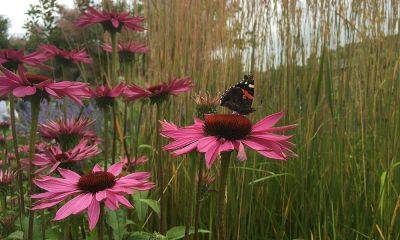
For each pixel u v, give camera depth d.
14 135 0.40
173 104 0.57
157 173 0.52
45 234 0.37
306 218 0.49
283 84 0.58
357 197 0.49
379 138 0.51
